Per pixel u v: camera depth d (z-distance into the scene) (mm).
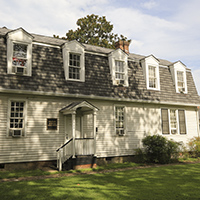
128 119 15195
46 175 10062
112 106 14688
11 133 11133
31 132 11672
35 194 6828
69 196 6633
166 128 16906
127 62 16125
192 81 19578
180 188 7688
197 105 18484
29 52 12156
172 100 17016
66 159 11625
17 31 12023
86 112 13305
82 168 11664
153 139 14219
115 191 7230
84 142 12227
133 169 11812
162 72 17859
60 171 10797
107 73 14836
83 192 7059
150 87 16641
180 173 10508
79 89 13094
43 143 11922
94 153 12359
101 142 13812
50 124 12266
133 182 8578
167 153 14211
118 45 19000
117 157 14406
